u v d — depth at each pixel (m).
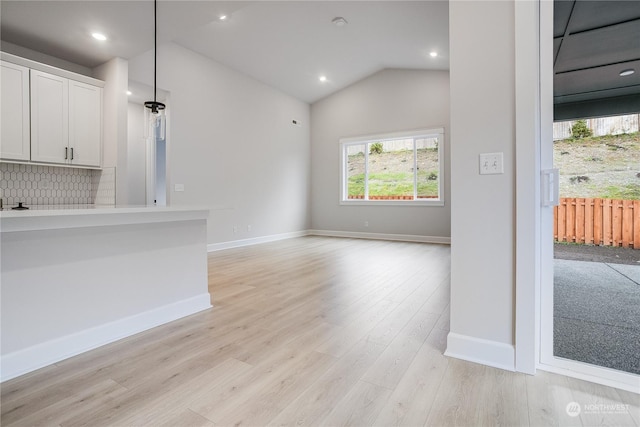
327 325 2.42
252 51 5.58
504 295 1.79
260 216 6.73
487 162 1.81
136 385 1.64
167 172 5.05
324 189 8.10
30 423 1.36
